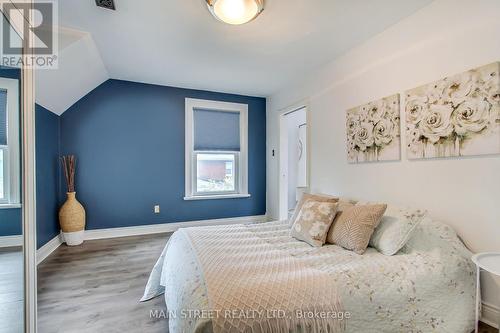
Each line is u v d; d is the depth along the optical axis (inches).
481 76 65.9
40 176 113.0
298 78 144.0
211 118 172.6
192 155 167.5
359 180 104.1
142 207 155.4
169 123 161.2
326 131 122.9
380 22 88.3
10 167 53.0
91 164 144.0
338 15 84.3
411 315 55.4
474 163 68.0
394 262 61.4
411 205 84.0
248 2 74.7
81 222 135.2
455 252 66.3
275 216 174.4
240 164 181.0
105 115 146.9
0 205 52.7
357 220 72.2
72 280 91.7
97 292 83.3
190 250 66.8
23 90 52.9
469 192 69.0
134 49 109.0
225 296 43.9
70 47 95.6
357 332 49.3
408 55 84.7
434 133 76.7
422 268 60.4
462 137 69.8
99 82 141.6
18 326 51.8
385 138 92.1
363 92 102.0
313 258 63.0
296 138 235.5
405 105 85.4
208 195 171.9
